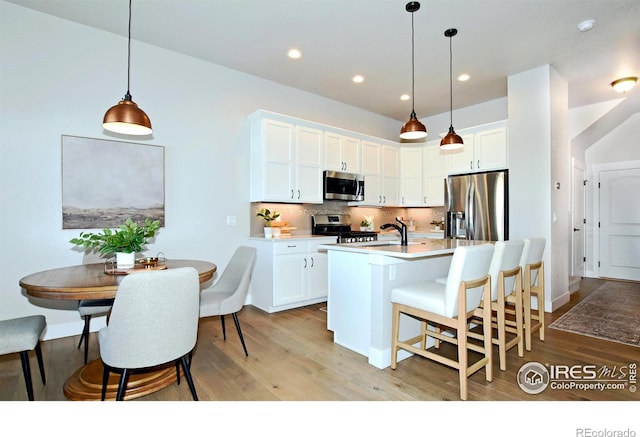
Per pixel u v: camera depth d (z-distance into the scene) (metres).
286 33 3.18
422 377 2.22
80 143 3.02
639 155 5.37
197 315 1.80
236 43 3.37
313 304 4.14
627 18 2.88
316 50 3.50
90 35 3.07
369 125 5.55
